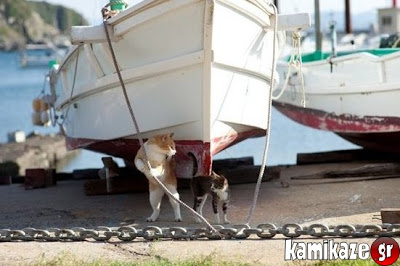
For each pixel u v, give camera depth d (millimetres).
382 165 12906
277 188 12344
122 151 11758
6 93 58219
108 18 10148
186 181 12344
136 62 10180
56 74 13383
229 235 8656
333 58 14023
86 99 11703
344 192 11656
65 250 8289
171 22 9578
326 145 22375
